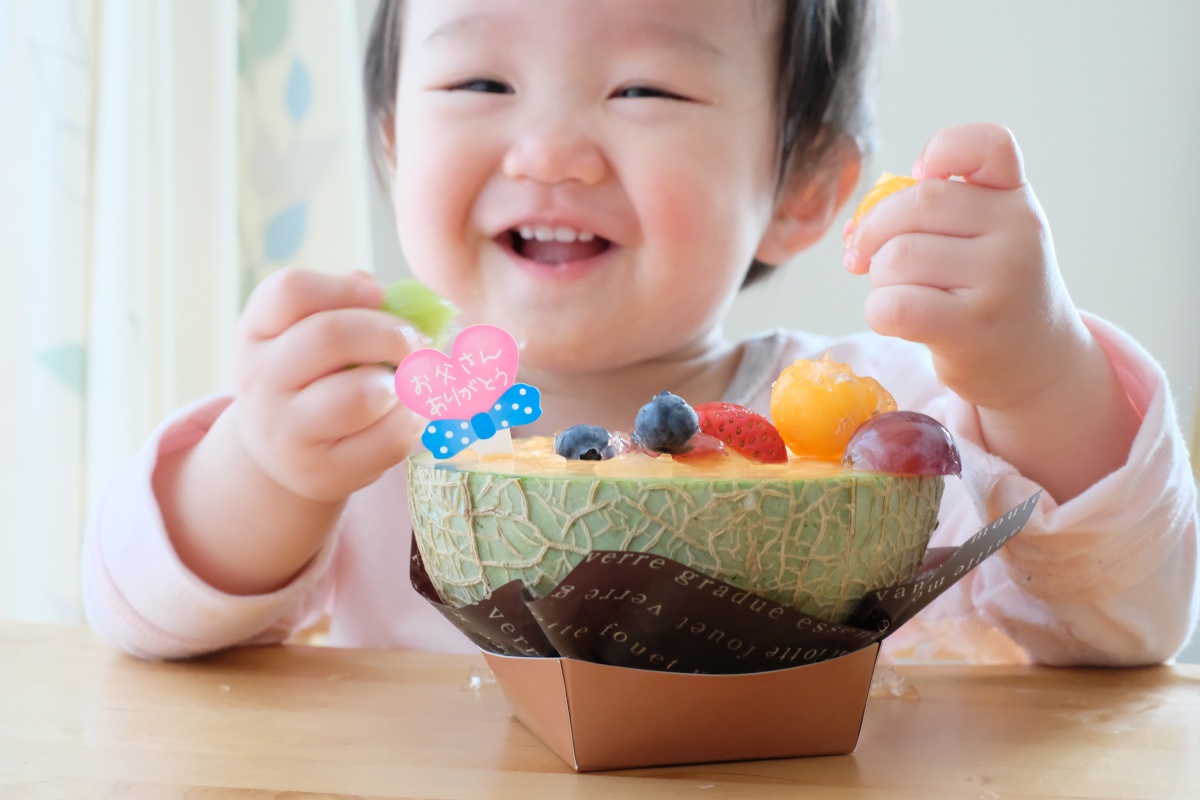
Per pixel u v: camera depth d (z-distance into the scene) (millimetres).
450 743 416
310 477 482
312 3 906
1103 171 985
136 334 801
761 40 583
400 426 484
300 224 906
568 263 569
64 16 783
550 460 409
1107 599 498
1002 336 457
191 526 507
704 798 378
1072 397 488
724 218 574
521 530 381
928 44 1000
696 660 388
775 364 666
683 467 392
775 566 378
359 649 523
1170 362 971
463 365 414
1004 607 541
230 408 520
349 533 635
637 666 387
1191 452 885
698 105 560
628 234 562
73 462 788
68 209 785
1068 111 988
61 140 783
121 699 455
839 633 389
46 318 783
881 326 454
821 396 415
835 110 627
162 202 821
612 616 377
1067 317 477
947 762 404
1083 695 471
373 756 405
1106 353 515
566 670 385
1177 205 977
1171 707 457
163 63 821
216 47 846
